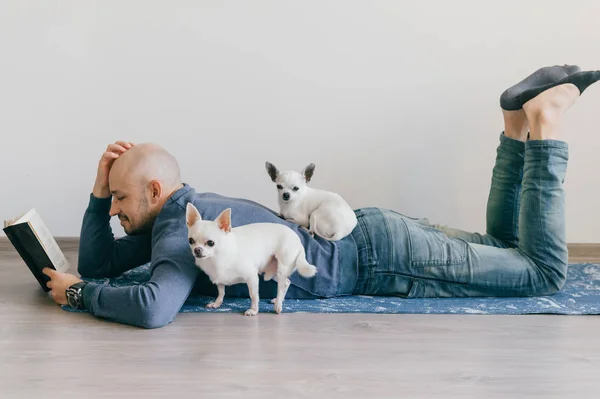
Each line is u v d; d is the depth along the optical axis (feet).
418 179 10.77
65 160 10.55
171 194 6.98
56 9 10.25
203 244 6.07
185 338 5.86
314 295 7.16
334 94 10.61
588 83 7.38
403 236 7.29
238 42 10.46
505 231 8.40
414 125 10.66
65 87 10.41
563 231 7.32
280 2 10.41
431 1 10.47
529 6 10.47
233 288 7.19
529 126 7.54
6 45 10.28
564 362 5.42
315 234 7.29
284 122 10.64
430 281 7.27
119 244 8.01
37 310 6.76
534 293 7.38
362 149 10.70
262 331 6.08
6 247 10.51
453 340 5.91
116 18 10.32
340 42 10.52
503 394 4.75
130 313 6.09
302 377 4.98
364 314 6.72
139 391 4.70
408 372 5.12
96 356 5.39
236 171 10.71
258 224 6.64
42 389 4.73
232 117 10.61
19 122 10.43
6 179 10.55
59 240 10.66
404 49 10.55
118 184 6.89
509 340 5.94
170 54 10.43
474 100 10.62
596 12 10.48
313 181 10.75
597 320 6.64
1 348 5.57
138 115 10.53
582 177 10.74
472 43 10.53
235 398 4.59
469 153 10.72
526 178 7.39
